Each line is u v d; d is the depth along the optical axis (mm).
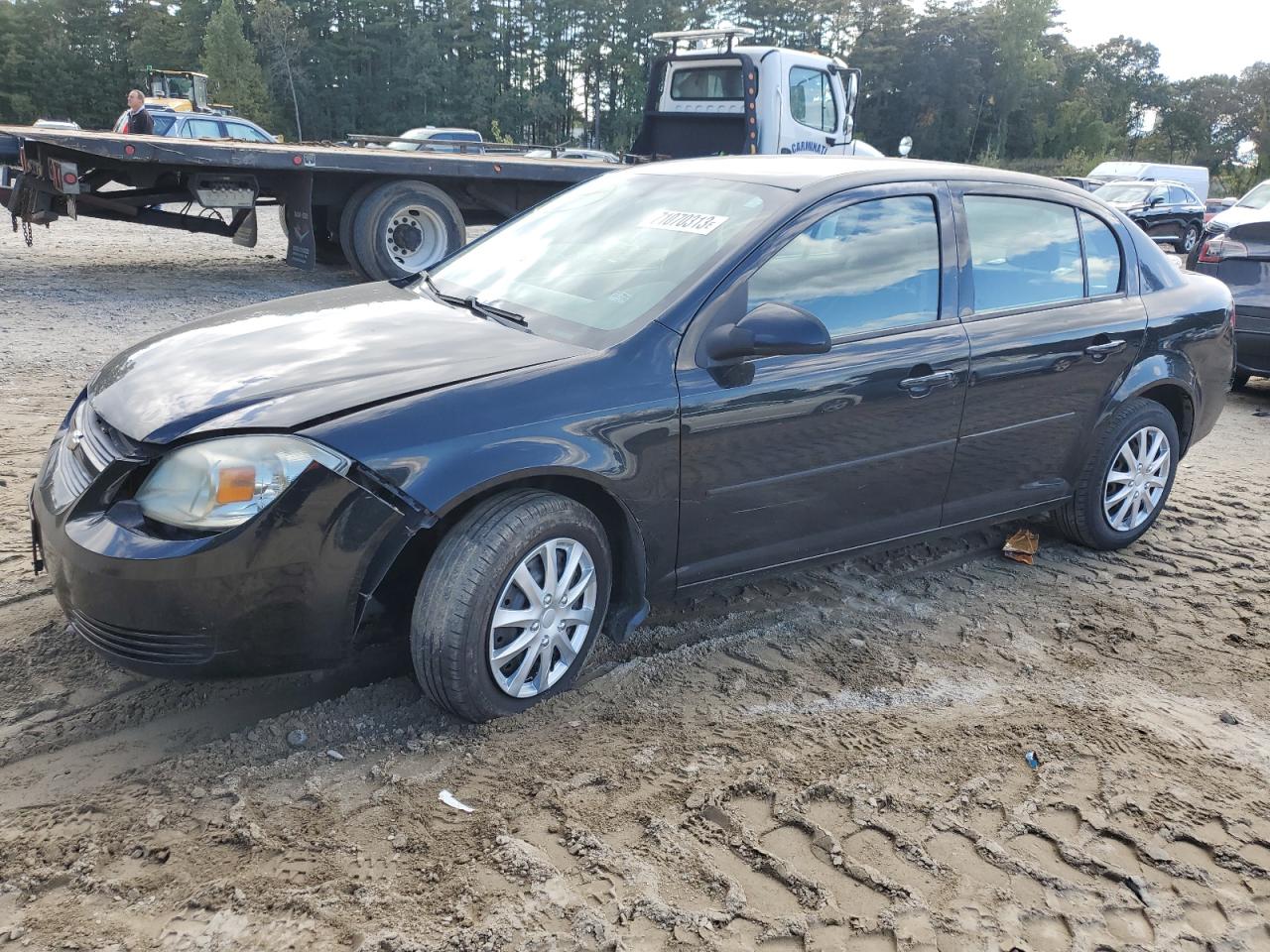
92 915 2258
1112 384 4477
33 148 9102
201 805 2645
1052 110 113750
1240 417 7852
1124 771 3068
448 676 2889
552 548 3010
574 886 2426
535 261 3836
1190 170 30500
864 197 3711
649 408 3113
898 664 3648
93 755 2838
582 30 99000
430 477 2752
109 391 3080
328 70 93000
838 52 104625
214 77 78562
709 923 2338
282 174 10289
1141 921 2461
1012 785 2955
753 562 3555
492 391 2924
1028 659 3760
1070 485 4551
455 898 2357
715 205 3705
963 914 2434
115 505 2752
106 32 87938
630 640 3705
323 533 2682
